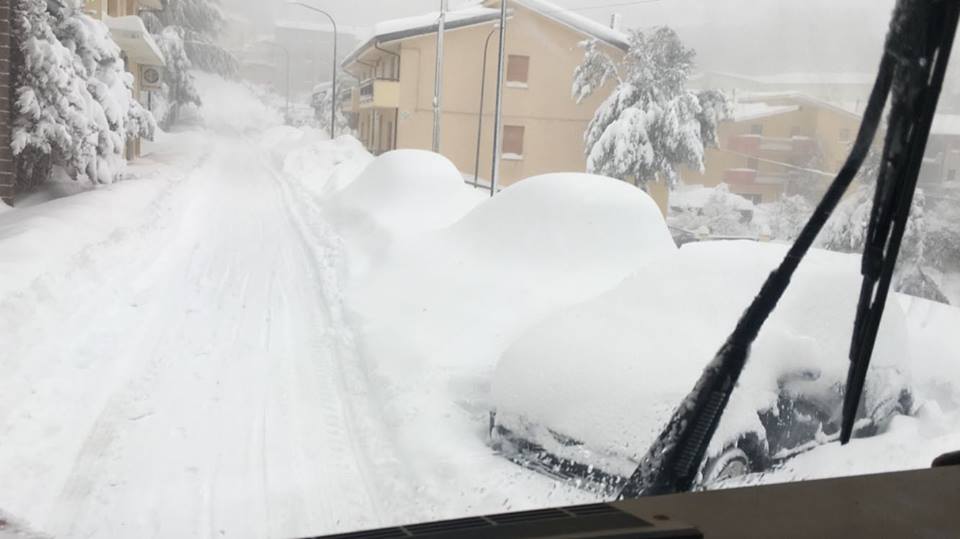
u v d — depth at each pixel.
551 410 4.58
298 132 47.31
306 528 3.87
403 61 34.81
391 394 5.88
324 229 15.08
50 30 15.46
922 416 5.52
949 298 6.45
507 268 8.87
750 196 21.06
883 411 5.13
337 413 5.68
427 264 9.60
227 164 31.05
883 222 2.47
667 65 25.41
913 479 2.01
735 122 22.69
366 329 7.73
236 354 7.12
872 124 2.50
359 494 4.30
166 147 36.84
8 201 15.00
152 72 33.72
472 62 35.06
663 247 9.08
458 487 4.27
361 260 11.45
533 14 32.91
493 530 1.54
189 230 14.33
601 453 4.27
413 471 4.54
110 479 4.38
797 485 1.93
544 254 8.89
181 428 5.25
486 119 34.81
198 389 6.10
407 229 12.45
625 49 30.34
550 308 7.80
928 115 2.35
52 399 5.57
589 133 27.94
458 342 7.03
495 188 22.41
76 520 3.86
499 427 4.84
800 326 4.86
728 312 4.91
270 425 5.39
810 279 5.13
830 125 16.03
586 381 4.55
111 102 17.72
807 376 4.59
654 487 3.48
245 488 4.33
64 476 4.38
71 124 16.05
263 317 8.56
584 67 31.98
